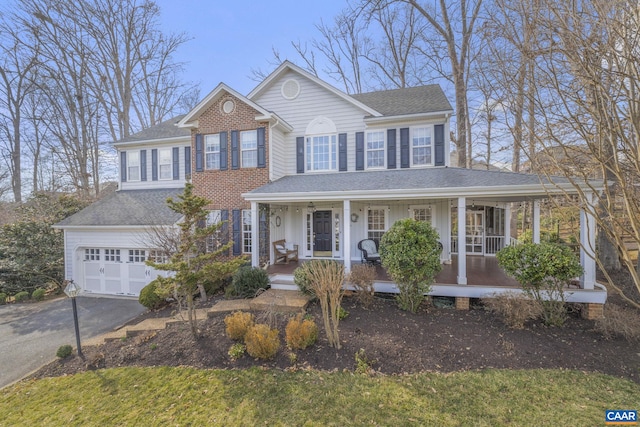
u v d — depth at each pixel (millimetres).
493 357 5605
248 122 12062
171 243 8977
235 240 12102
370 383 4961
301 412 4371
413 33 21547
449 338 6230
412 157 12219
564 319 6832
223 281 10367
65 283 12727
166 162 15102
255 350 5652
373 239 12859
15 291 12727
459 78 16578
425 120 12094
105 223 12031
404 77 22641
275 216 12953
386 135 12477
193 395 4926
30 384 5707
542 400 4465
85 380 5613
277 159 12602
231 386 5066
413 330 6559
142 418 4484
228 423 4250
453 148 23562
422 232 7609
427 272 7301
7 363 6758
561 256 6617
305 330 5879
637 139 2871
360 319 7137
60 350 6613
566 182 7434
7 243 13219
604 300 7199
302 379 5145
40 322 9273
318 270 6809
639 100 2861
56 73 20750
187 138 14438
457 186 8305
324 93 13055
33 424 4527
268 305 7574
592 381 4914
